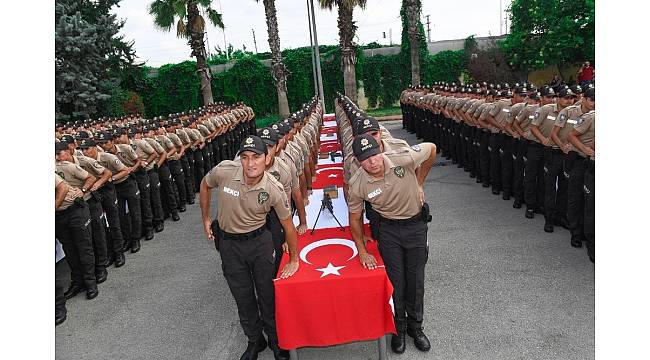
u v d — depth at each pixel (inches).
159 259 218.2
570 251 181.2
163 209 288.0
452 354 123.3
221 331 149.6
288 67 973.2
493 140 264.8
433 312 144.6
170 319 159.9
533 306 142.4
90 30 635.5
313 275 115.6
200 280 190.5
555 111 197.5
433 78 977.5
